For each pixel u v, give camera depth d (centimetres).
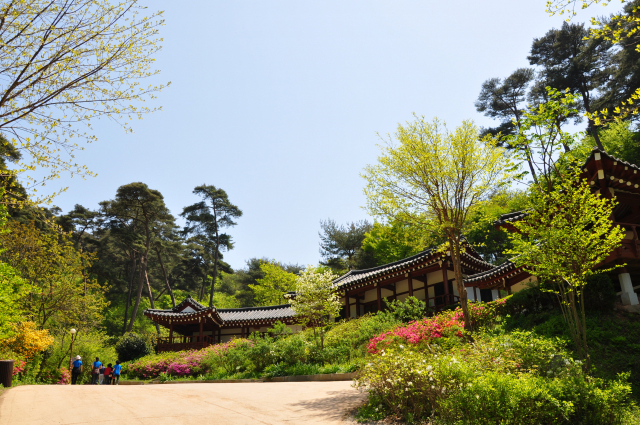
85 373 2570
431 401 688
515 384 604
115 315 5259
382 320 2061
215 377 1991
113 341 4103
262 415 778
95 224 5338
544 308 1349
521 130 952
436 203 1259
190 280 6019
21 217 3128
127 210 4969
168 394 1116
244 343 2316
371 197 1327
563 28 4056
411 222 1304
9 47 640
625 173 1317
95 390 1234
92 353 2666
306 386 1241
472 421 577
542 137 934
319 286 1989
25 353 1906
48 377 2303
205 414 790
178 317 3008
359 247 5197
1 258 2264
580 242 860
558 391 632
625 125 3541
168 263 5719
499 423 561
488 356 800
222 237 5984
